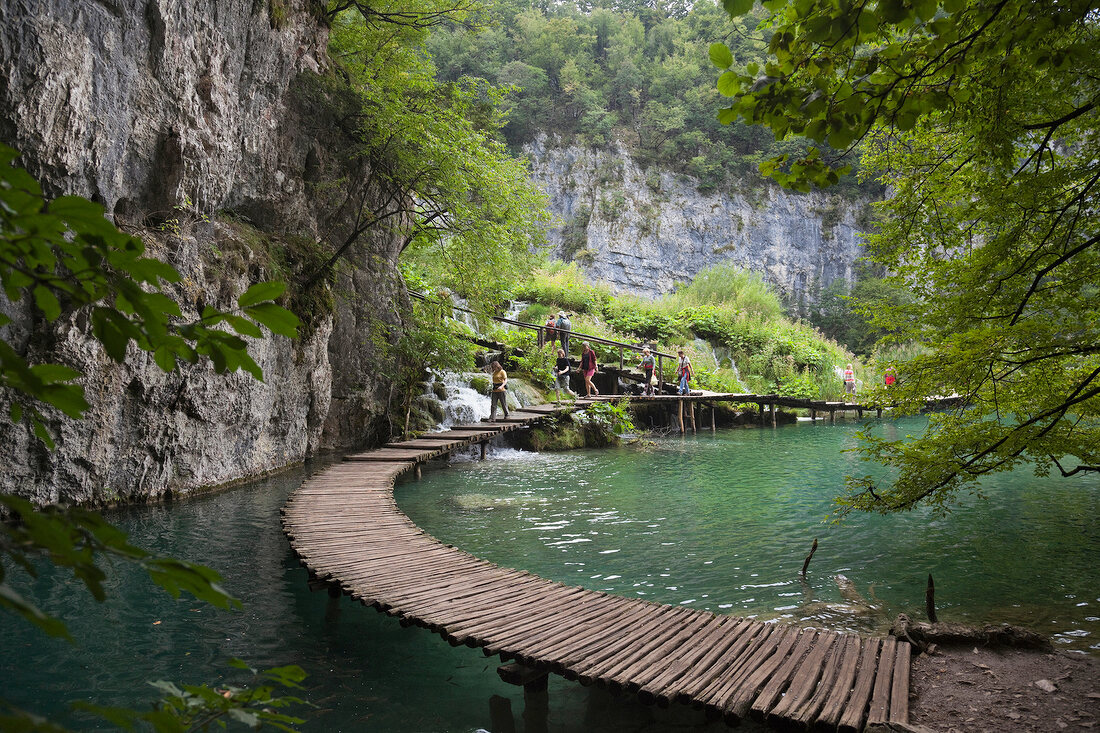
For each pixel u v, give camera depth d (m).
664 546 8.38
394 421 16.36
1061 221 5.13
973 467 5.38
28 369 0.86
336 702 4.42
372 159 15.21
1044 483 12.29
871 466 14.67
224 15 10.23
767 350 29.73
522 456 16.50
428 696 4.57
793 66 2.76
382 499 9.36
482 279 16.47
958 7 2.36
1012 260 5.38
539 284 29.58
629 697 4.62
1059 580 6.91
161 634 5.30
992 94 4.00
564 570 7.43
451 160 13.92
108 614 5.65
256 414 11.73
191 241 9.72
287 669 1.44
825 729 3.77
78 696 4.28
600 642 4.82
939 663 4.59
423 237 17.89
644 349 23.22
